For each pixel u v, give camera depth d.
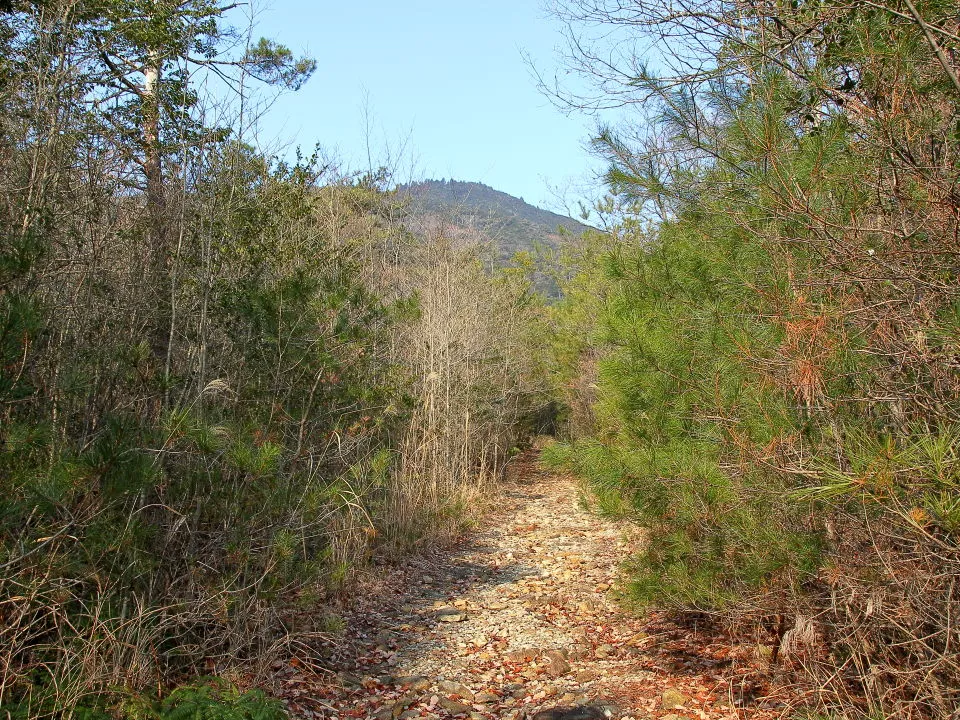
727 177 4.38
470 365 14.08
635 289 5.68
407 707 5.29
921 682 3.47
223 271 6.80
